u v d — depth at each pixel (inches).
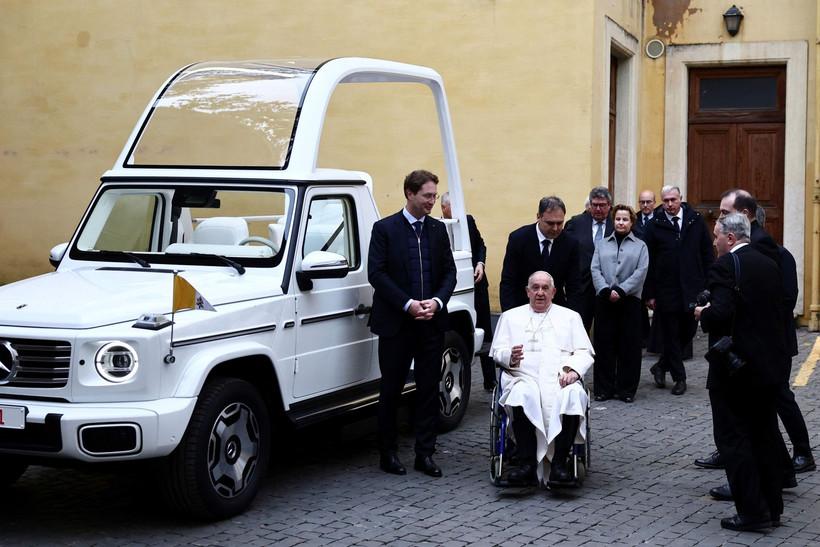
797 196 571.5
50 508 254.7
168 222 285.9
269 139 287.6
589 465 280.2
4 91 605.0
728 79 595.5
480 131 533.0
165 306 237.1
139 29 584.7
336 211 292.0
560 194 521.0
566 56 516.4
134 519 245.4
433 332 285.9
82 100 594.2
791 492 271.3
